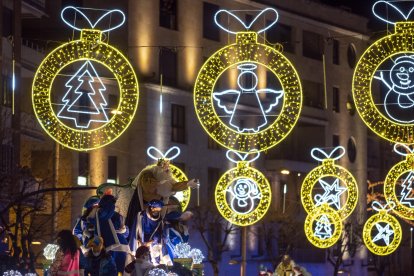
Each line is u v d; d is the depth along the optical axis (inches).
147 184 916.6
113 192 932.6
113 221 893.8
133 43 2758.4
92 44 1087.6
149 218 906.1
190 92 2901.1
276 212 3137.3
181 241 932.6
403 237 3774.6
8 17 2133.4
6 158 1915.6
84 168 2630.4
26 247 1740.9
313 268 3321.9
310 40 3307.1
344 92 3459.6
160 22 2839.6
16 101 1975.9
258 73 3021.7
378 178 3759.8
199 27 2945.4
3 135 1850.4
